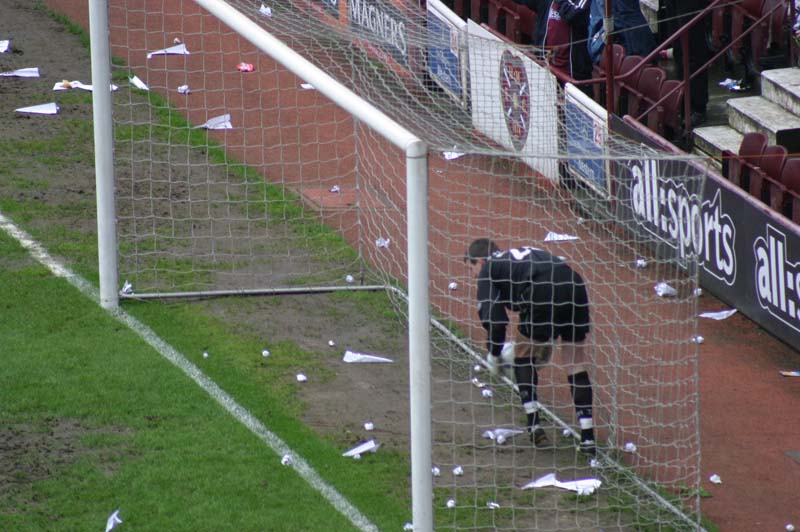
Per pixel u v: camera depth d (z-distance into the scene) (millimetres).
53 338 33781
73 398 30703
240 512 26500
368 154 44812
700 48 48062
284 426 30156
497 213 39656
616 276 36562
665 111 45094
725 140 45094
